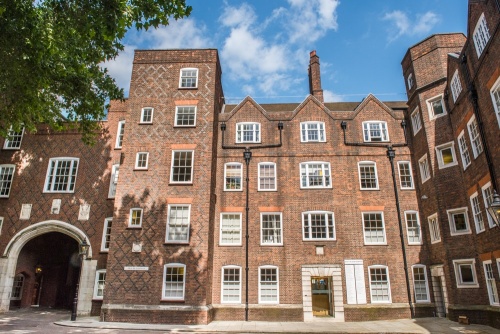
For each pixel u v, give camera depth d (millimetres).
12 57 12250
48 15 12188
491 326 16469
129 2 12219
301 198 22500
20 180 24391
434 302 20391
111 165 24406
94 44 14875
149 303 18750
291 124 24281
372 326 17625
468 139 17953
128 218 20359
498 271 15805
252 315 20125
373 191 22609
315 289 21438
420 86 22172
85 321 18594
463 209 18859
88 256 22656
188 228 20062
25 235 23219
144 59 23625
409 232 21859
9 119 15180
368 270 21000
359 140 23844
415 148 23047
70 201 23844
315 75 30016
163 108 22516
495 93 14984
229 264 21250
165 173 21188
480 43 16047
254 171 23188
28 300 26391
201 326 17656
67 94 16656
